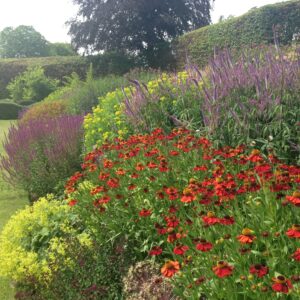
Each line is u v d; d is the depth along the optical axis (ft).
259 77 15.72
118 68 89.86
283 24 60.70
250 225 8.70
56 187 19.67
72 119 26.81
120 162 13.96
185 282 8.15
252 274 6.95
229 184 9.36
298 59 15.62
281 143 14.29
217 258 7.86
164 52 84.69
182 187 11.68
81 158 22.66
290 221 8.47
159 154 13.56
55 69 97.81
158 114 19.02
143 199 11.61
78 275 10.58
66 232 12.77
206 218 8.01
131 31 92.07
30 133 24.54
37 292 10.99
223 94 15.71
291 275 7.23
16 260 11.96
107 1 91.20
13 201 21.77
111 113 23.03
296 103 14.82
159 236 10.67
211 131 15.23
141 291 9.14
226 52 17.40
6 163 22.76
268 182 9.30
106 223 11.69
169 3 92.68
